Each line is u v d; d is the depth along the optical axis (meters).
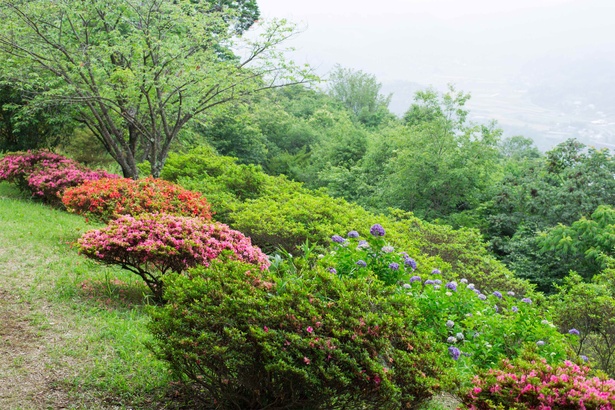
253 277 3.77
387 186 19.56
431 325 5.24
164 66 12.51
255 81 13.43
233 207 10.00
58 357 4.25
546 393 2.84
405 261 5.80
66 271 6.57
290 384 3.18
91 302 5.61
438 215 17.73
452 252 10.68
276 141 34.28
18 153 12.92
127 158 14.23
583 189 15.81
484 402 3.02
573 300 8.16
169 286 3.72
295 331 3.24
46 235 8.32
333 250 6.05
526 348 3.48
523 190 16.89
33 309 5.23
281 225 8.73
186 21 12.50
